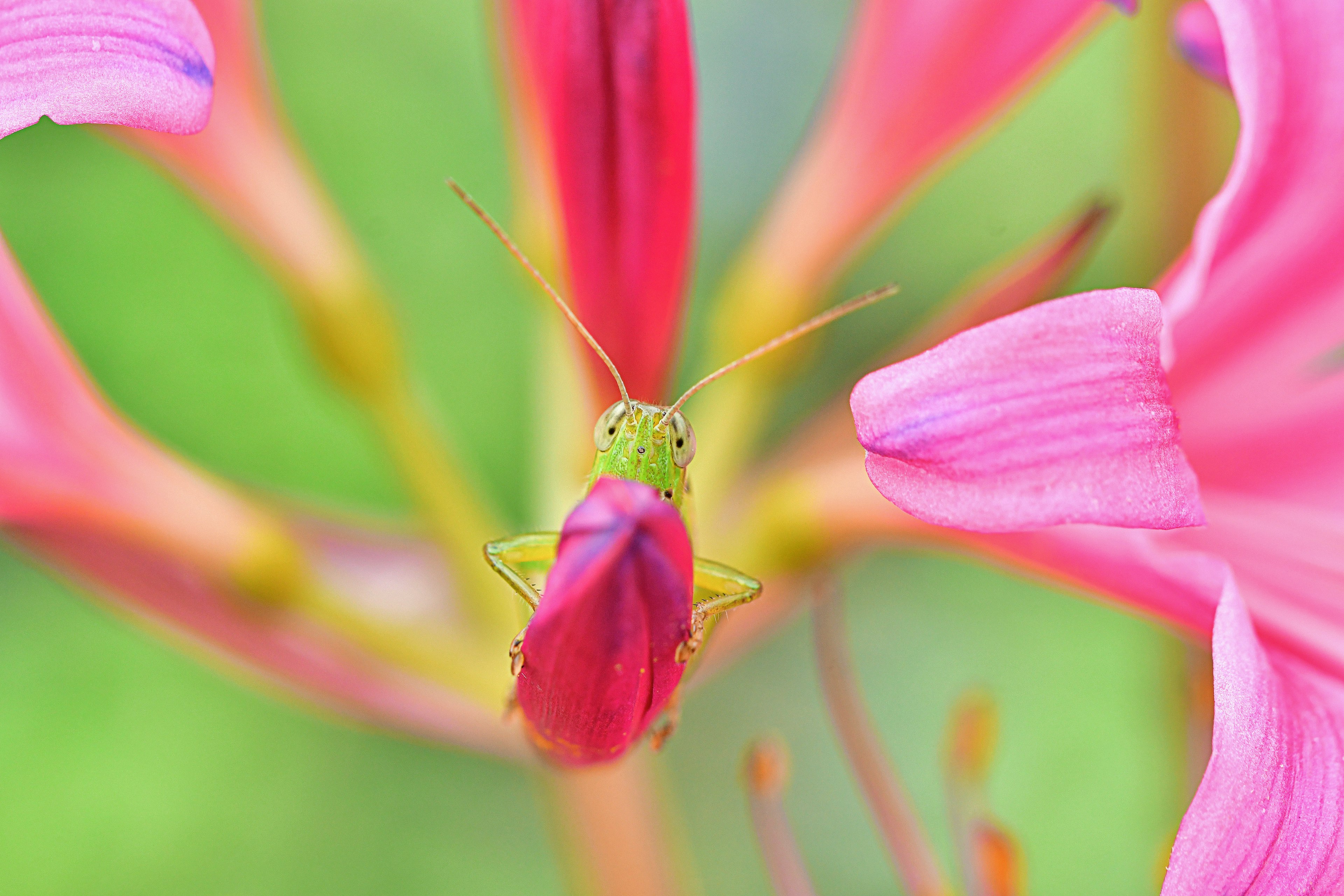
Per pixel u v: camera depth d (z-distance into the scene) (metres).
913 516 0.13
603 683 0.13
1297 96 0.14
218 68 0.16
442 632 0.17
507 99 0.16
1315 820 0.13
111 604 0.16
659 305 0.15
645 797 0.17
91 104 0.13
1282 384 0.15
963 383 0.13
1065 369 0.13
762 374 0.17
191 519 0.16
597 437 0.15
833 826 0.21
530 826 0.19
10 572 0.17
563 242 0.15
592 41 0.14
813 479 0.16
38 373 0.15
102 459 0.16
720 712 0.21
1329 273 0.15
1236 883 0.13
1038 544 0.15
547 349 0.17
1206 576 0.14
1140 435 0.13
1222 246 0.14
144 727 0.17
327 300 0.16
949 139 0.16
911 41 0.16
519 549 0.15
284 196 0.16
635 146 0.15
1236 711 0.13
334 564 0.17
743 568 0.16
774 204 0.17
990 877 0.16
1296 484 0.15
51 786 0.17
